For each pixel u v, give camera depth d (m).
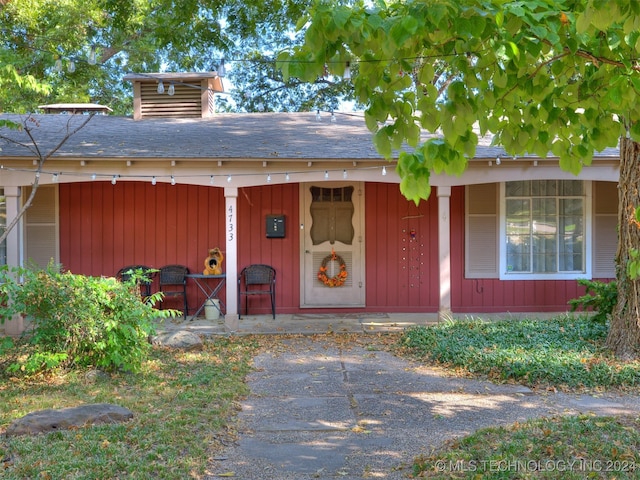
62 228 11.90
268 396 6.75
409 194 3.51
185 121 13.08
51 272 7.47
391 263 12.22
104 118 13.34
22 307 7.21
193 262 12.02
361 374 7.71
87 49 18.91
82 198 11.92
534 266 12.14
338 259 12.20
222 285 12.14
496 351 8.05
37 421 5.38
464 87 3.40
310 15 3.23
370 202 12.23
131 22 18.67
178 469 4.57
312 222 12.22
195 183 10.25
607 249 12.16
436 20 2.89
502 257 12.09
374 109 3.46
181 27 11.78
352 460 4.89
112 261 11.93
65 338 7.41
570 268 12.16
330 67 3.32
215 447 5.13
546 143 4.11
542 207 12.12
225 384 7.08
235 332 10.31
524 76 3.68
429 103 3.44
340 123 13.00
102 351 7.54
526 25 3.20
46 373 7.43
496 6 3.08
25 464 4.55
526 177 10.42
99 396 6.49
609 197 12.15
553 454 4.62
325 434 5.52
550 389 6.85
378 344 9.48
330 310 12.19
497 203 12.10
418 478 4.43
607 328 8.97
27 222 11.81
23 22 17.44
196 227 12.04
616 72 3.69
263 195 12.16
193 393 6.63
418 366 8.08
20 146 10.17
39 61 17.89
